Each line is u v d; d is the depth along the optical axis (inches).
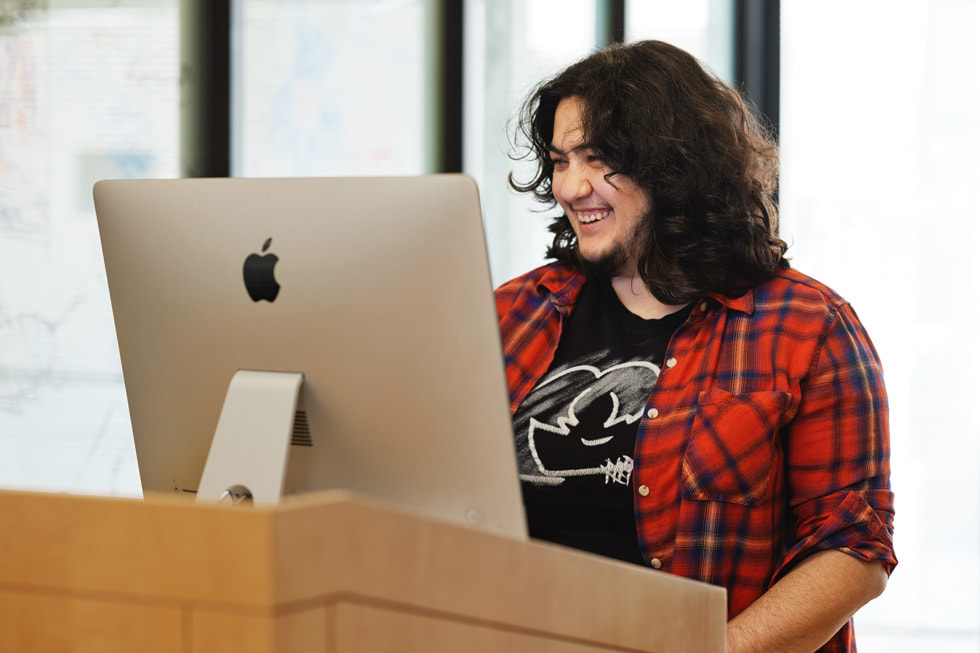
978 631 109.0
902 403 110.3
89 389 110.1
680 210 53.0
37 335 110.6
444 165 111.4
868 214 110.1
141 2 110.8
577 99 54.6
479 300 34.1
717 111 54.1
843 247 110.7
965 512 109.4
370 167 112.2
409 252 34.7
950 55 108.6
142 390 40.9
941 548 109.7
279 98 112.5
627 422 51.2
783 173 110.8
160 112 110.9
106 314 110.1
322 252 35.9
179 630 23.5
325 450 37.3
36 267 110.7
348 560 24.2
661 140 51.9
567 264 58.6
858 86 110.0
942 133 109.0
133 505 24.5
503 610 28.4
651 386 51.8
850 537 46.5
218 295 37.9
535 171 63.0
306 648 23.2
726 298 52.2
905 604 110.0
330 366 36.3
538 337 56.1
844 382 48.8
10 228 110.7
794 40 110.4
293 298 36.5
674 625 35.4
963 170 108.9
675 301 52.2
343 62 112.3
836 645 49.5
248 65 112.5
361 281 35.4
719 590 38.3
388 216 35.0
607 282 56.7
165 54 110.9
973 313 109.2
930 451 109.9
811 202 110.7
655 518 49.4
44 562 25.4
